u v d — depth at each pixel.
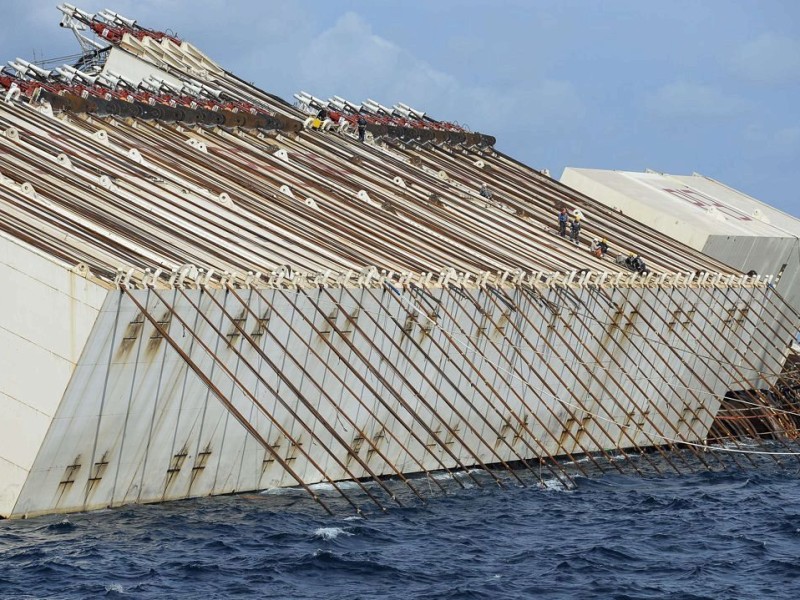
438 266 74.06
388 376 67.94
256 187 83.00
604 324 81.88
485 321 72.69
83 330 52.69
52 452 54.56
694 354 87.69
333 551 54.75
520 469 77.75
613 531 63.12
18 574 48.91
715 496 73.81
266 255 66.50
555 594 51.53
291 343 61.84
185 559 51.94
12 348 54.25
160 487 59.53
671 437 89.81
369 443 63.09
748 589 53.81
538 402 77.88
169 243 63.34
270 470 64.25
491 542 59.12
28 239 54.38
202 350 57.50
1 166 68.19
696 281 90.44
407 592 50.28
